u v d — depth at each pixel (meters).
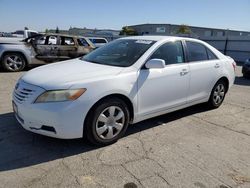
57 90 3.30
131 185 2.90
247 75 11.48
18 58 10.29
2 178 2.93
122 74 3.79
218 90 5.71
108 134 3.75
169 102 4.54
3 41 10.02
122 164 3.31
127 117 3.94
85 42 12.17
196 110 5.69
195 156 3.61
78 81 3.42
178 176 3.11
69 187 2.81
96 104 3.54
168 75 4.38
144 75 4.03
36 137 3.95
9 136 3.96
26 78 3.74
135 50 4.34
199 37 29.06
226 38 26.22
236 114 5.56
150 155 3.57
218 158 3.59
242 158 3.62
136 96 3.95
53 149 3.62
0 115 4.83
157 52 4.33
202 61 5.18
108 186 2.86
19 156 3.41
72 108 3.33
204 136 4.31
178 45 4.76
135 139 4.07
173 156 3.58
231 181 3.06
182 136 4.27
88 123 3.53
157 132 4.38
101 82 3.54
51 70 3.92
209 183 3.01
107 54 4.55
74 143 3.81
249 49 24.36
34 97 3.37
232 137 4.32
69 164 3.26
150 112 4.25
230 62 5.90
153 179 3.03
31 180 2.91
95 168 3.20
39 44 10.68
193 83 4.92
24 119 3.51
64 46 11.32
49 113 3.28
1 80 8.26
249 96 7.42
